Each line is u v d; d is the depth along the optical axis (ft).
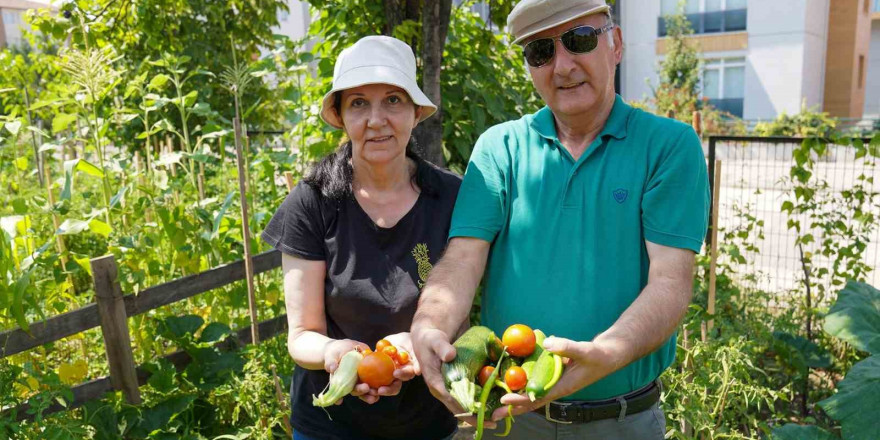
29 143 27.89
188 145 14.46
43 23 17.58
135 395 10.54
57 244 13.32
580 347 4.94
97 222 11.34
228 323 13.03
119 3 19.51
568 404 6.49
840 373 14.66
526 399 4.91
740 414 12.20
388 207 6.98
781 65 65.46
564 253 6.30
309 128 16.05
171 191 12.77
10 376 9.41
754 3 65.41
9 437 8.94
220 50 28.71
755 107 67.51
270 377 10.81
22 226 10.87
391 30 14.32
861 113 78.95
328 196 6.84
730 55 67.72
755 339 13.92
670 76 62.95
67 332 9.86
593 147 6.23
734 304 15.49
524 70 18.69
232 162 18.83
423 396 6.97
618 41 6.62
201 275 11.42
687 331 11.48
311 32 16.56
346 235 6.91
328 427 7.04
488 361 5.45
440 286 6.22
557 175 6.40
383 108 6.72
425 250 6.93
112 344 10.27
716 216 11.77
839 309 12.19
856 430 9.53
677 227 5.89
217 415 11.62
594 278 6.19
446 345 5.28
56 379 9.53
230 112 30.25
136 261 12.00
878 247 24.11
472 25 17.31
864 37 75.87
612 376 6.34
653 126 6.20
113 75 12.93
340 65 6.71
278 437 11.28
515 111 16.89
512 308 6.54
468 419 5.16
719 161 11.64
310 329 6.88
